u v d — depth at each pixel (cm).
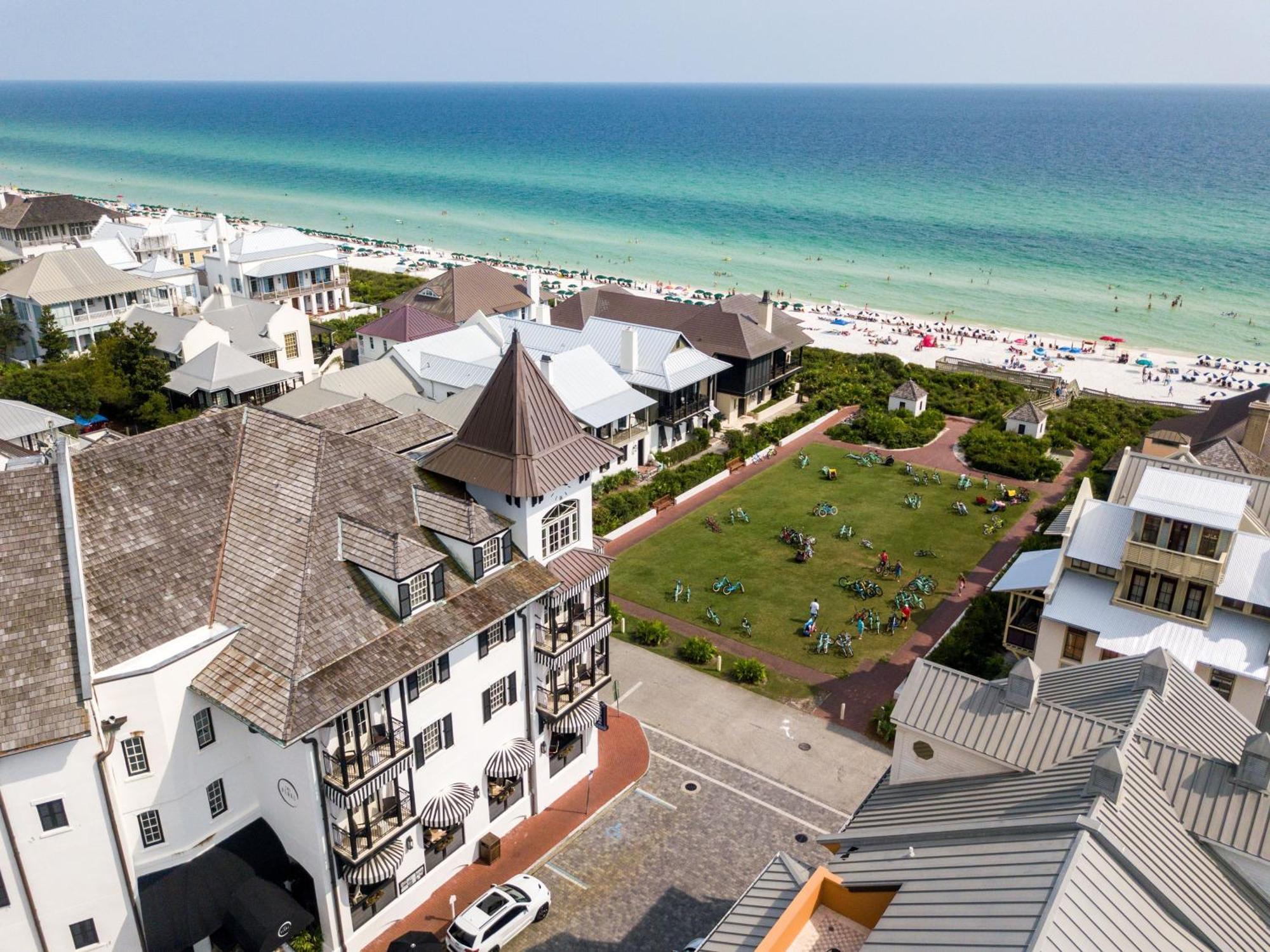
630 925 3622
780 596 6209
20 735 2738
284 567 3341
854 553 6838
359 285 15425
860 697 5128
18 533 3048
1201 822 2661
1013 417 9200
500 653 3781
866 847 2897
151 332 8756
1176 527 4444
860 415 9488
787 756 4628
